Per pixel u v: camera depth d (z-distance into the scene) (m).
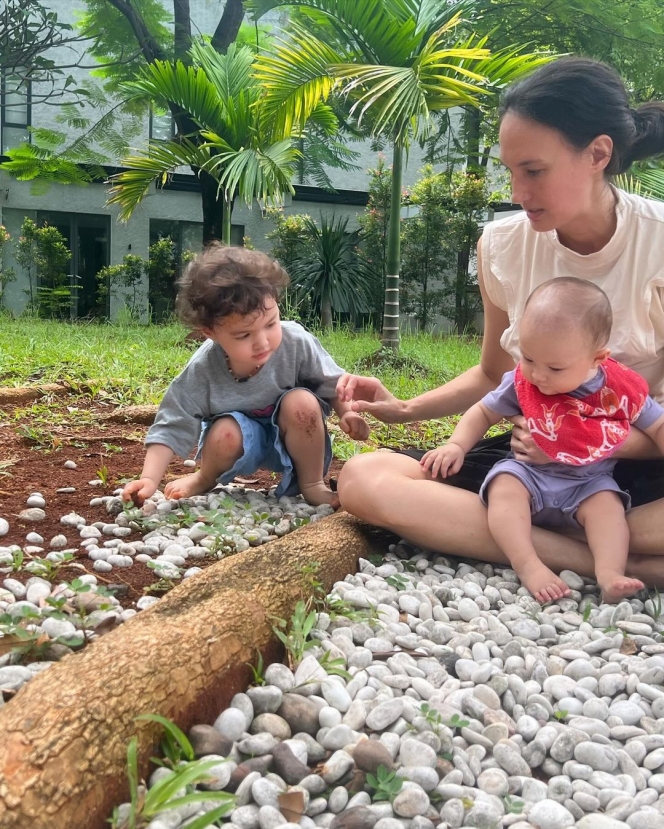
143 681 1.52
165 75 8.88
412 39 6.91
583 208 2.42
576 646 2.12
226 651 1.73
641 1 10.95
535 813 1.48
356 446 4.30
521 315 2.79
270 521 3.00
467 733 1.70
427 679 1.92
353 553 2.51
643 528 2.45
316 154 13.44
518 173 2.37
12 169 12.11
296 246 15.28
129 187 9.47
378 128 6.41
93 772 1.35
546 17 11.25
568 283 2.42
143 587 2.30
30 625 1.95
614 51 10.89
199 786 1.48
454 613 2.26
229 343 2.79
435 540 2.57
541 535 2.52
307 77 7.43
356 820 1.41
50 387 5.33
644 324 2.60
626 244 2.57
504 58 6.69
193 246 16.27
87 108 15.16
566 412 2.44
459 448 2.67
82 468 3.57
